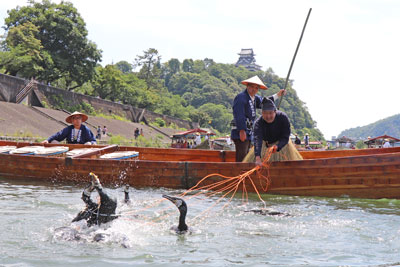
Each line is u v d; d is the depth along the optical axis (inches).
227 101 7239.2
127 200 309.1
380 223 252.5
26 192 349.4
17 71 2011.6
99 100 2541.8
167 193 368.2
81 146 519.2
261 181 372.5
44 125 1595.7
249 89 421.4
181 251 189.9
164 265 167.8
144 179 402.9
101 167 412.2
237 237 217.2
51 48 2242.9
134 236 215.6
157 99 4060.0
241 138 411.5
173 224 244.7
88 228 224.2
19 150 459.5
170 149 531.5
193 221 255.1
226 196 358.0
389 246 201.6
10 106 1642.5
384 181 338.3
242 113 413.1
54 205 289.3
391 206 314.0
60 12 2220.7
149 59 4933.6
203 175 388.2
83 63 2349.9
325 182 354.6
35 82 1971.0
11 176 440.8
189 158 529.3
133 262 171.2
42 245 193.6
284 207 306.8
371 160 341.4
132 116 2881.4
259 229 235.9
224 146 1339.8
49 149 466.3
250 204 319.0
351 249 195.9
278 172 366.9
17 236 206.5
